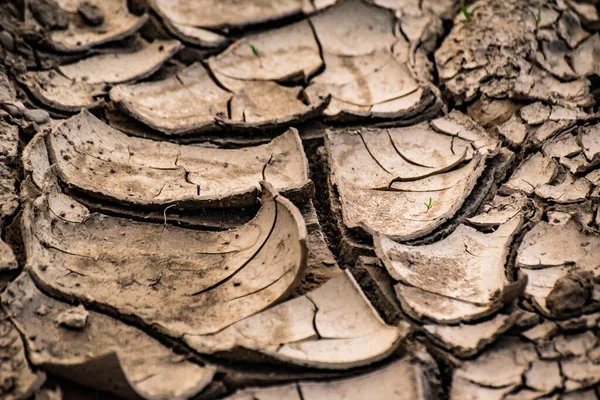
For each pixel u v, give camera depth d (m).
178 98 5.39
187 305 3.87
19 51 5.33
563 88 5.45
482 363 3.60
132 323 3.78
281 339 3.64
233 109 5.36
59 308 3.80
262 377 3.49
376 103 5.47
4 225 4.15
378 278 4.00
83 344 3.63
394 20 6.22
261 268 3.99
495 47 5.66
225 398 3.40
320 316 3.77
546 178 4.70
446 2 6.38
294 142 4.85
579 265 4.05
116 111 5.14
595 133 4.98
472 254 4.20
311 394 3.45
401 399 3.41
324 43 6.02
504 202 4.55
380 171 4.84
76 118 4.82
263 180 4.59
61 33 5.78
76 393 3.46
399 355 3.59
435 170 4.80
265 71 5.74
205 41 5.86
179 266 4.11
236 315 3.79
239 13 6.15
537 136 4.97
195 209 4.42
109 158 4.77
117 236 4.28
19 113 4.82
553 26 5.82
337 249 4.32
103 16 5.98
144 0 6.07
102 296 3.90
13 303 3.71
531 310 3.81
